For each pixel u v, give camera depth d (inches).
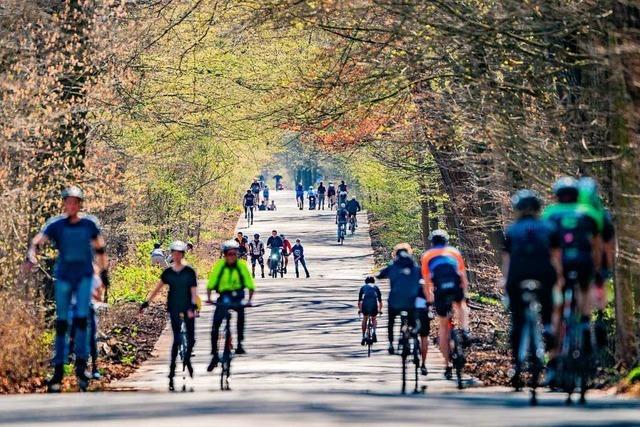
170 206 5802.2
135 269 4968.0
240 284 2199.8
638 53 2044.8
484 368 2573.8
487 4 2591.0
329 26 2908.5
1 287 2313.0
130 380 2464.3
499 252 3624.5
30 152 2709.2
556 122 2581.2
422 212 5442.9
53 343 2416.3
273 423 1082.7
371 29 2837.1
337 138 4170.8
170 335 3582.7
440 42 2637.8
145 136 4355.3
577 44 2447.1
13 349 2037.4
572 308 1435.8
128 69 3425.2
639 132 2078.0
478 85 2711.6
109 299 4284.0
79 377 1750.7
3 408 1357.0
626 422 1130.7
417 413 1218.0
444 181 4035.4
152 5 3567.9
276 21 2842.0
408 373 2613.2
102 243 1740.9
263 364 2856.8
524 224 1435.8
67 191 1720.0
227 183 7288.4
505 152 2674.7
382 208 6141.7
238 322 2203.5
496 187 3174.2
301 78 3275.1
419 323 2076.8
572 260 1422.2
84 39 3179.1
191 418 1142.3
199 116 4296.3
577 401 1472.7
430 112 3449.8
